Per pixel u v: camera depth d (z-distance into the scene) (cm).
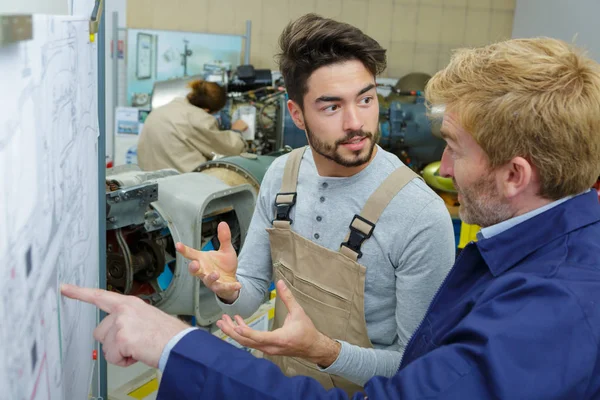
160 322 78
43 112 63
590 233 76
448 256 117
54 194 71
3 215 48
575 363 64
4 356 49
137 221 167
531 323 66
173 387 74
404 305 118
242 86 436
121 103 542
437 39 608
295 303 99
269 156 245
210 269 113
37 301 62
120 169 221
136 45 523
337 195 123
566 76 73
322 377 130
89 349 119
